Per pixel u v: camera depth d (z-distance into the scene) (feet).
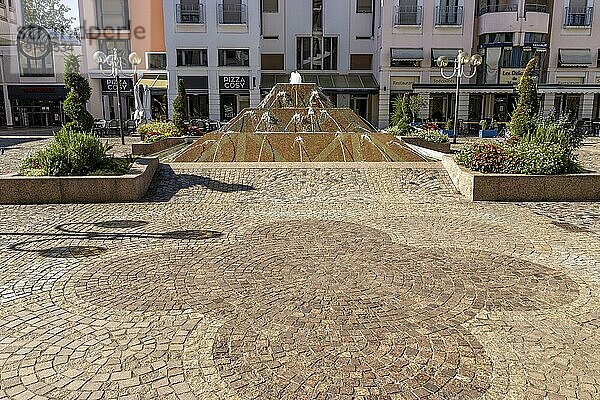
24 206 31.58
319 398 11.55
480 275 19.62
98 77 118.42
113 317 15.71
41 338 14.37
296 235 25.21
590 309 16.53
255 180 37.58
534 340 14.38
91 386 12.04
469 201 33.58
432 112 116.67
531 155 35.32
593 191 33.81
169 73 115.44
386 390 11.87
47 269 19.98
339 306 16.58
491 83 114.32
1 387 12.00
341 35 125.18
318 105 59.72
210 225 27.12
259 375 12.49
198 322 15.39
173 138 67.56
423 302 16.98
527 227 27.09
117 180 32.73
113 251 22.39
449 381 12.28
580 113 115.65
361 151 45.93
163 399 11.55
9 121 123.03
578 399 11.60
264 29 123.75
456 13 114.73
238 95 117.91
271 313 16.03
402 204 32.53
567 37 115.85
